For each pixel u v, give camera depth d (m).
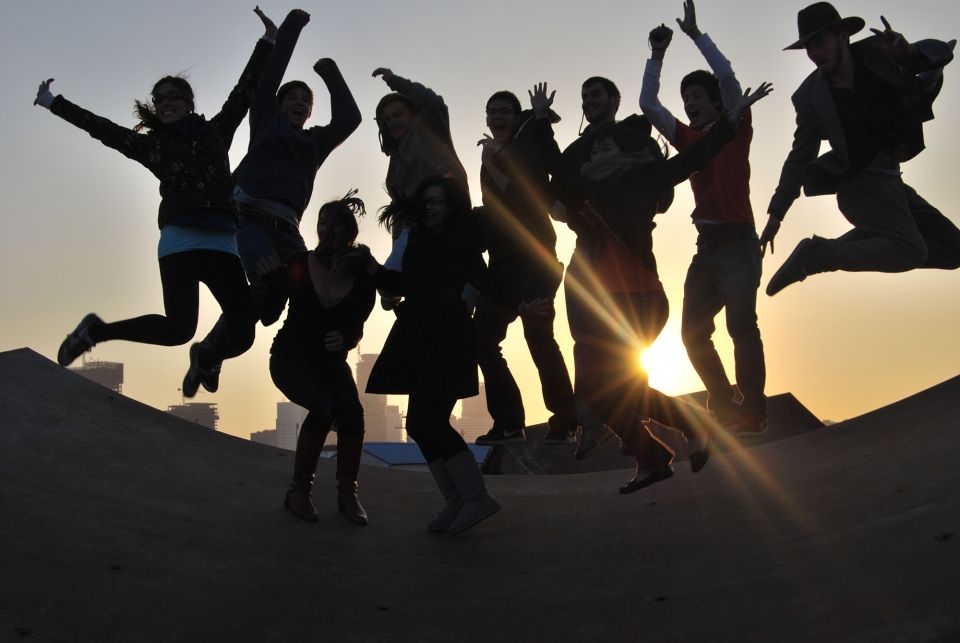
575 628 3.54
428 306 4.76
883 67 5.70
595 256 5.25
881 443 5.29
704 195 5.92
